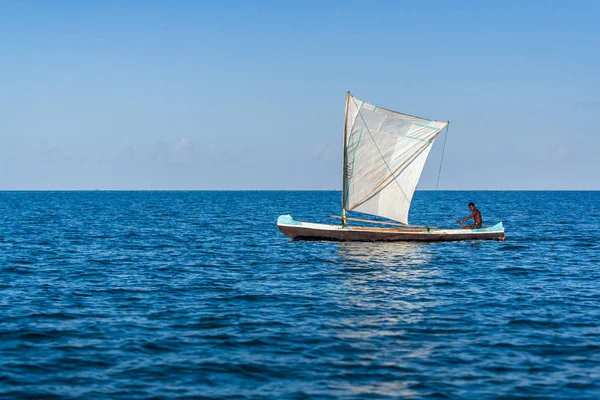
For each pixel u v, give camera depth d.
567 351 17.27
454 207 129.62
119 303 23.50
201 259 36.69
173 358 16.55
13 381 14.78
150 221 73.81
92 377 15.10
